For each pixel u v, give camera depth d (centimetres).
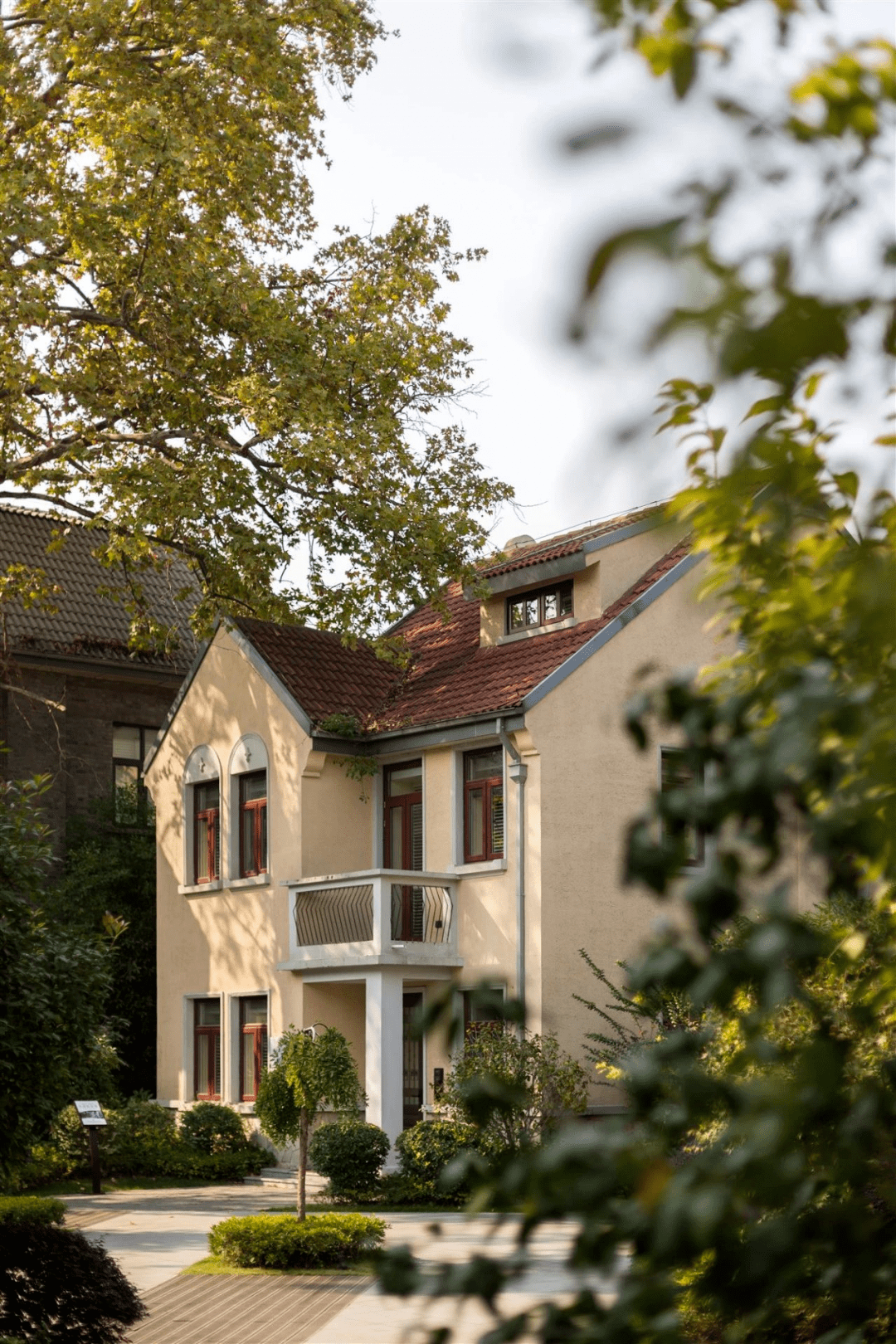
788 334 113
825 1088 133
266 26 2100
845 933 206
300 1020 2486
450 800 2419
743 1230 152
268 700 2644
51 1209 1533
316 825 2544
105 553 2398
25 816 1096
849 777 150
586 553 2384
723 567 239
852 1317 157
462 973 2347
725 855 140
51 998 1013
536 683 2297
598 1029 2239
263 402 2127
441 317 2441
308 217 2475
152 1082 2967
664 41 138
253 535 2286
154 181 2058
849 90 132
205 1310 1320
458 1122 2017
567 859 2267
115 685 3291
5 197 1923
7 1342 891
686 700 163
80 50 2045
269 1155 2547
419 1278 150
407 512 2270
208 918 2759
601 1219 137
